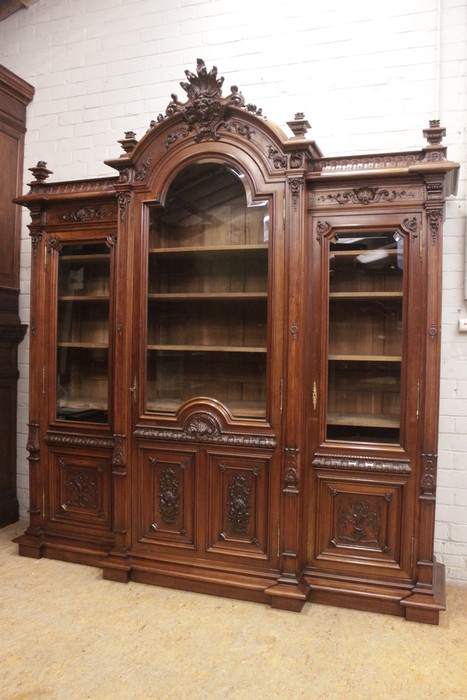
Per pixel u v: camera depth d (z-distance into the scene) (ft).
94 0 11.56
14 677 6.38
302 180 8.04
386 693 6.20
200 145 8.57
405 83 9.53
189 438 8.63
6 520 11.60
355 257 8.34
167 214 8.93
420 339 7.98
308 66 10.02
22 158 12.06
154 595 8.46
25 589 8.61
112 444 9.41
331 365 8.46
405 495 8.02
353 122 9.78
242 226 8.54
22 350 12.05
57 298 9.92
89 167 11.59
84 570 9.37
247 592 8.30
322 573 8.37
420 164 7.67
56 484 9.93
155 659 6.77
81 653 6.88
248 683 6.33
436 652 7.02
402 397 8.09
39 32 12.03
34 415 9.94
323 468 8.33
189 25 10.81
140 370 8.95
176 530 8.81
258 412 8.48
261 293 8.50
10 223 11.76
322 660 6.81
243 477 8.44
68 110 11.77
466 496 9.25
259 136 8.27
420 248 7.93
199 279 8.93
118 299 8.99
